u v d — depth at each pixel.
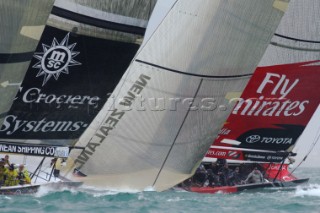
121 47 72.62
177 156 79.94
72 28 70.38
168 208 69.25
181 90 78.44
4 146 70.62
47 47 70.00
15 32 66.94
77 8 70.00
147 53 77.06
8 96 68.75
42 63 70.12
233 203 76.50
